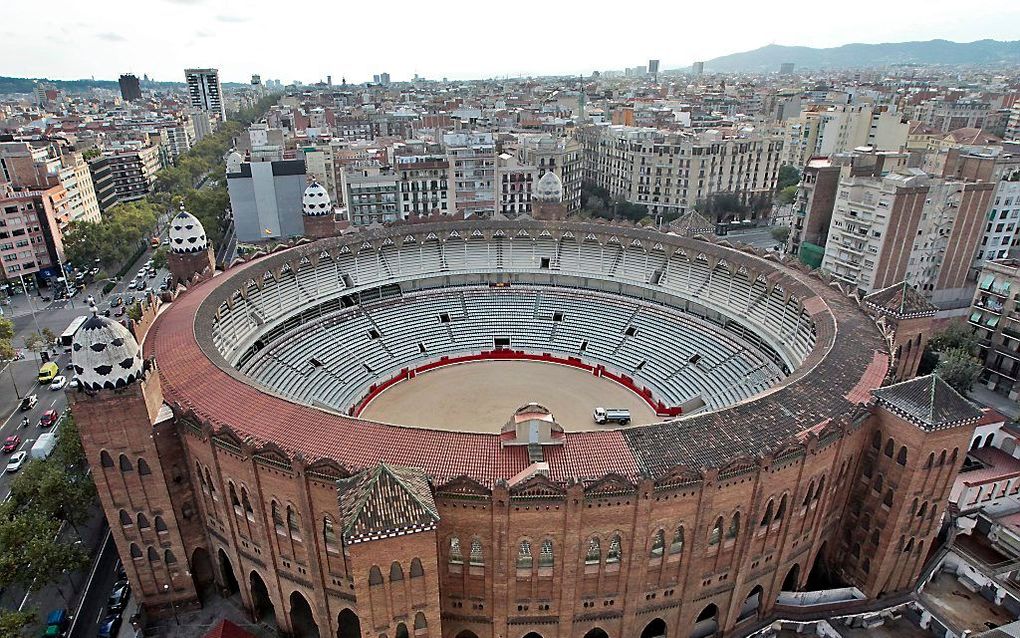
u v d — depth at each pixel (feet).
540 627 156.97
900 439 168.04
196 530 180.86
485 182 548.72
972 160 404.98
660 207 633.61
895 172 384.06
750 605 183.32
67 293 466.29
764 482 152.25
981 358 334.03
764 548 166.61
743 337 289.33
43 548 185.26
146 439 161.99
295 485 145.07
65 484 207.92
